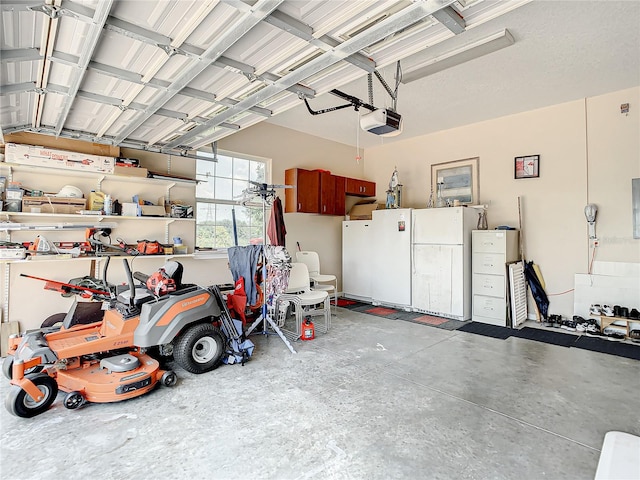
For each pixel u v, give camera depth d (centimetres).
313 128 575
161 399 256
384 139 643
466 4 177
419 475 176
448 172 583
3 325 338
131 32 186
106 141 374
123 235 409
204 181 479
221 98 281
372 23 189
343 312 542
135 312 286
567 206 468
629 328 405
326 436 210
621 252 428
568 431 216
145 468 180
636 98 414
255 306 405
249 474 176
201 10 172
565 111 466
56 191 369
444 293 509
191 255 435
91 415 233
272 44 209
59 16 165
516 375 302
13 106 276
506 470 180
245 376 297
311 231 618
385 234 580
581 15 275
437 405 248
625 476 127
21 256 321
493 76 385
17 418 228
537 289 482
